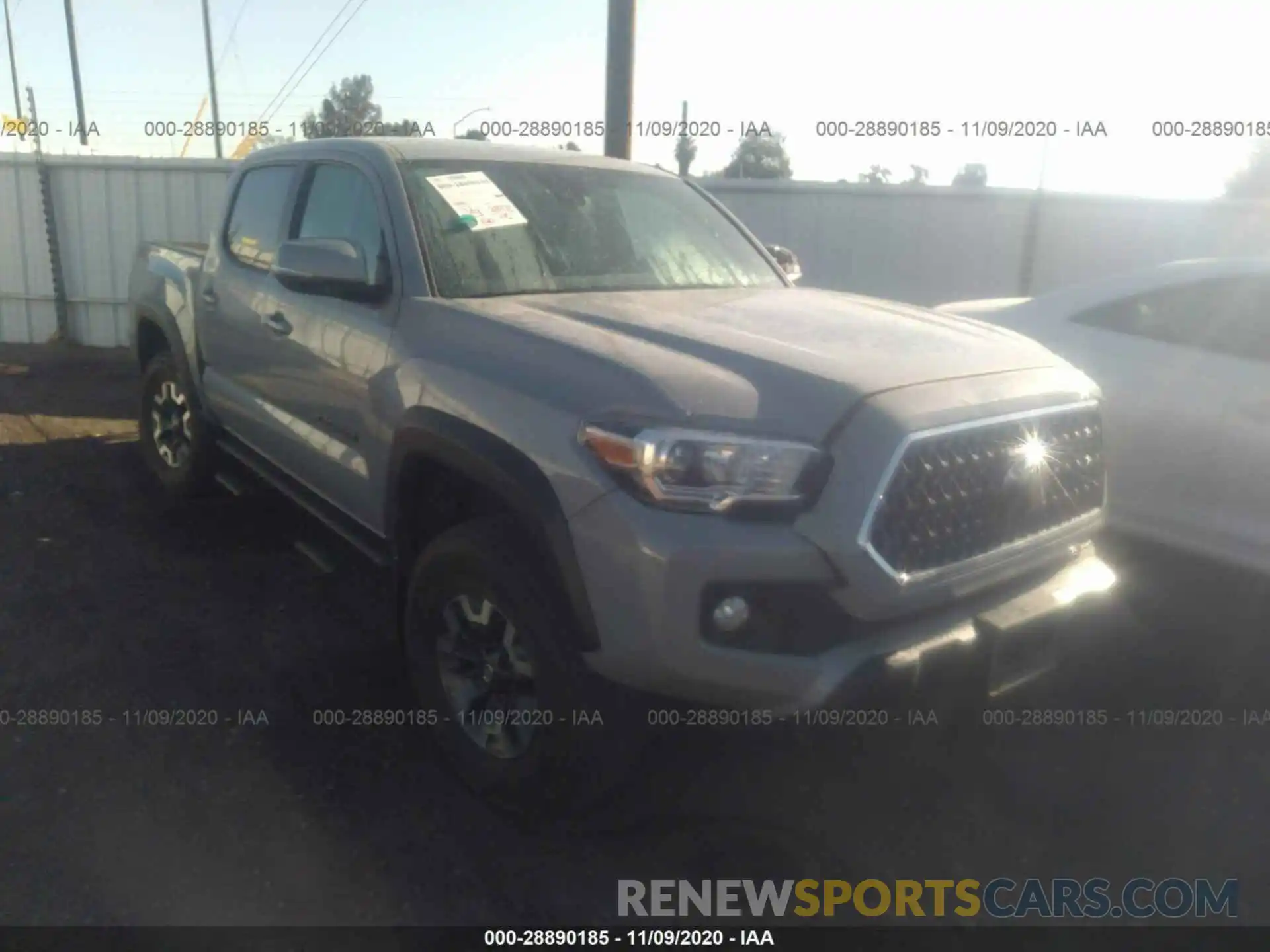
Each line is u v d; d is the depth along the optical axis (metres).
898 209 10.53
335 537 5.47
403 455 3.37
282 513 5.84
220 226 5.22
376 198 3.93
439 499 3.49
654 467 2.64
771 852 3.17
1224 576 4.32
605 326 3.26
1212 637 4.48
